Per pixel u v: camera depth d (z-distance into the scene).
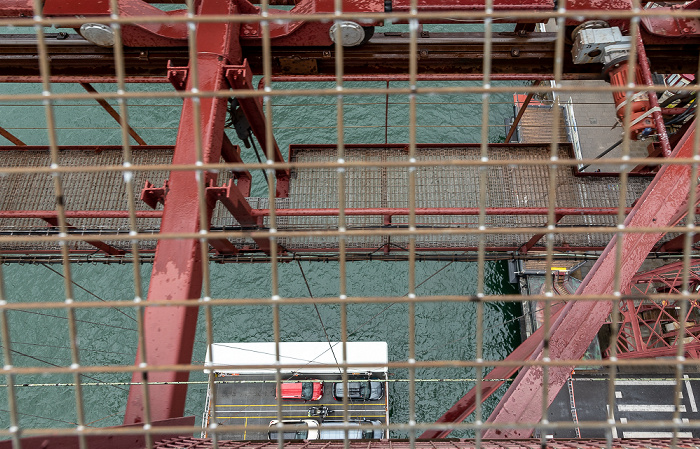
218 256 18.20
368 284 26.61
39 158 19.16
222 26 12.27
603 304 8.78
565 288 26.58
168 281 8.80
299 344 23.62
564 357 8.62
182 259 8.98
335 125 29.31
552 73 14.59
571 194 18.56
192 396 24.11
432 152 19.08
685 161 6.00
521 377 8.66
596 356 26.67
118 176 18.89
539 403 8.48
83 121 28.69
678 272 21.00
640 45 12.48
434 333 26.25
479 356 6.36
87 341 25.44
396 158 18.84
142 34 12.66
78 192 18.64
